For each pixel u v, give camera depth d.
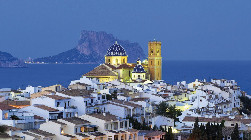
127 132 160.88
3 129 139.75
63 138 144.62
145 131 174.50
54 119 164.25
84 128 152.50
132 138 162.62
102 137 154.25
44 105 174.50
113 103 194.38
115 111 189.62
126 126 169.62
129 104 199.12
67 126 148.88
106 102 198.00
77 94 191.25
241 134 185.12
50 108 171.75
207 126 176.75
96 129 156.75
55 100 177.50
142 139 167.12
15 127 144.50
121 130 162.62
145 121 199.75
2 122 148.62
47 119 152.75
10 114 154.00
